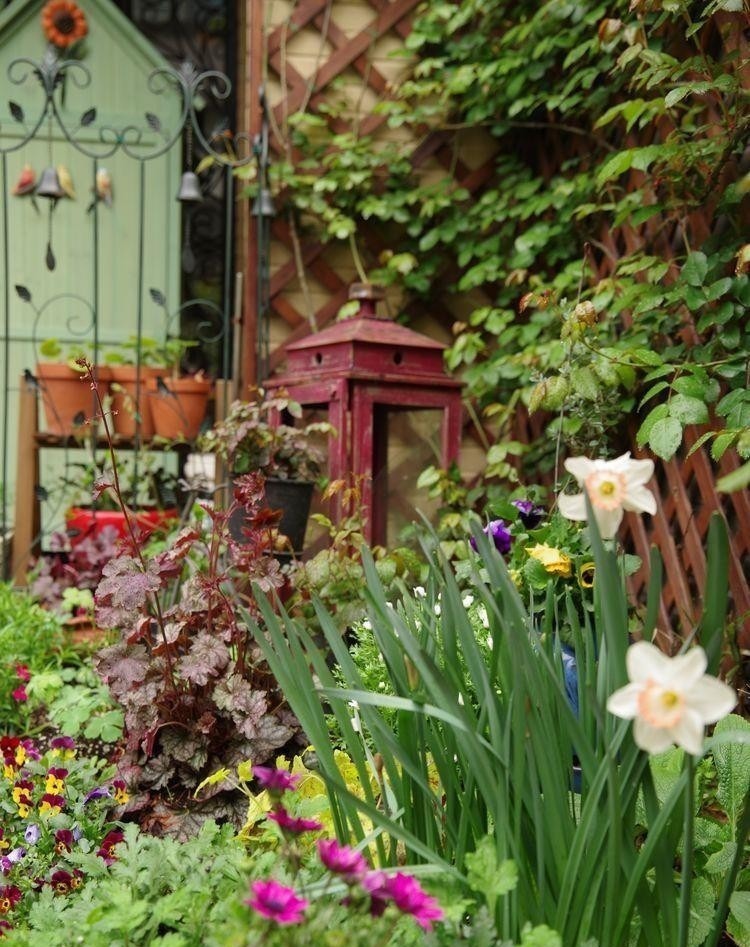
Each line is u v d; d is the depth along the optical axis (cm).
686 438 261
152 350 408
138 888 133
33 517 371
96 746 238
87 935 121
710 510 247
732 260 257
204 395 380
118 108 477
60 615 316
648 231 294
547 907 113
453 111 392
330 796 123
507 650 120
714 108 264
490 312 351
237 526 274
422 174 397
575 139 352
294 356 297
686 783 103
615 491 103
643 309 254
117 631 214
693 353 256
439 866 112
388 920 97
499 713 121
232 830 160
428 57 395
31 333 471
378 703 113
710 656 105
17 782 185
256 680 197
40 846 171
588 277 323
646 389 277
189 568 262
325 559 225
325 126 392
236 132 496
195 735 189
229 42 496
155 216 484
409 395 273
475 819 124
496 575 116
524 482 355
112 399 382
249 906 93
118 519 355
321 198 382
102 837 179
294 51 389
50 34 465
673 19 252
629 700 87
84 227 476
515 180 380
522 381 323
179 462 418
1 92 468
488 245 373
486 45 380
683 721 85
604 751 112
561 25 345
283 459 279
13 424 465
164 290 486
